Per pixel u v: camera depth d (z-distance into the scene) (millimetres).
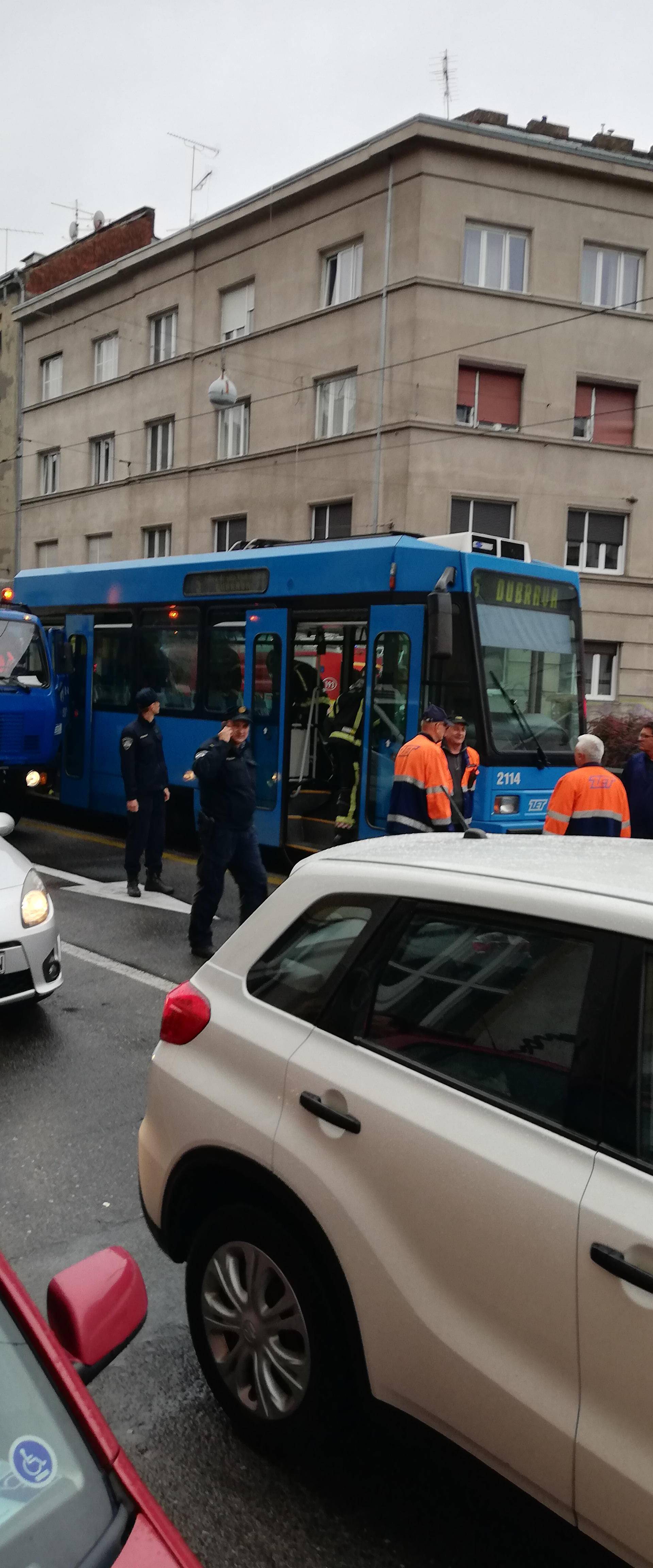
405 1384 2336
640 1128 2078
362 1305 2408
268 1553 2488
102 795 13438
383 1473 2754
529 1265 2104
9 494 34562
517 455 22609
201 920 7746
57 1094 5211
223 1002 2984
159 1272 3689
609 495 23438
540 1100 2236
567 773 9781
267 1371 2736
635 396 23734
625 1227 1971
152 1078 3080
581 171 22484
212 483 26500
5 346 34281
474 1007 2436
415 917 2641
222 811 7660
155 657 12453
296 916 2943
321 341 23578
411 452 21844
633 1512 1921
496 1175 2188
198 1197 3002
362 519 22891
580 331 22938
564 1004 2271
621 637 23828
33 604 14891
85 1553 1420
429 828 7488
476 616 9242
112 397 29859
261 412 25078
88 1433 1571
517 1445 2117
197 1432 2898
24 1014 6414
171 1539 1457
